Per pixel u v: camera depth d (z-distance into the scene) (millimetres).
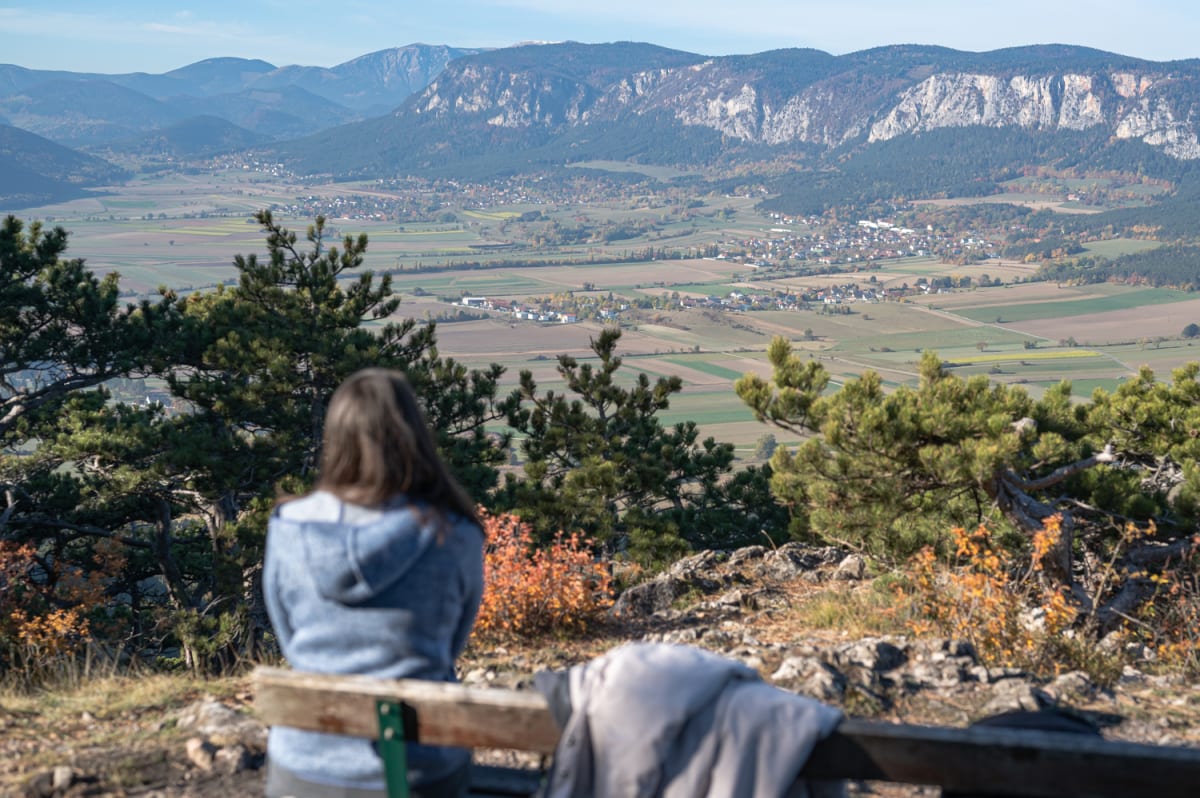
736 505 22141
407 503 2225
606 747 2244
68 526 22188
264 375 20656
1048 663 6371
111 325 22047
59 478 22359
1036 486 9656
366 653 2279
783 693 2326
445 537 2230
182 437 19750
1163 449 10961
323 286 22312
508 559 7504
